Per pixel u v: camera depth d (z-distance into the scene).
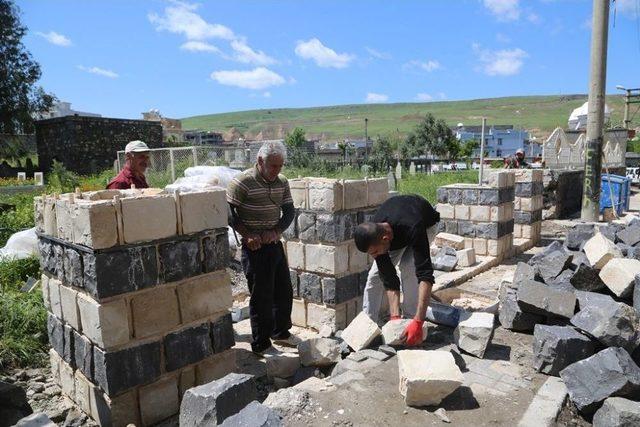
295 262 5.17
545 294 4.10
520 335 4.31
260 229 4.41
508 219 8.50
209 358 3.72
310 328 5.16
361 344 3.99
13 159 37.12
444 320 4.46
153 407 3.40
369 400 3.15
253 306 4.48
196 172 9.50
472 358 3.83
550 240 10.20
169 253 3.39
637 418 2.72
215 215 3.64
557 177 12.91
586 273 4.40
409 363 3.21
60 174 22.22
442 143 55.19
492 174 8.04
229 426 2.47
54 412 3.58
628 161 31.75
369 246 3.60
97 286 3.05
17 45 34.72
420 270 3.77
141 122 31.81
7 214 10.20
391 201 4.04
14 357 4.40
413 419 2.94
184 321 3.52
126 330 3.21
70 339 3.54
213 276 3.68
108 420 3.25
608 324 3.46
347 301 5.02
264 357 4.50
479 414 3.00
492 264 7.93
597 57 11.20
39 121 30.50
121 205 3.11
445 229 8.66
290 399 3.12
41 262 3.82
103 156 29.91
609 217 12.67
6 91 34.00
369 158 33.72
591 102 11.48
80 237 3.11
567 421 3.05
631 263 4.16
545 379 3.46
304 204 4.96
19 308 4.95
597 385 3.05
